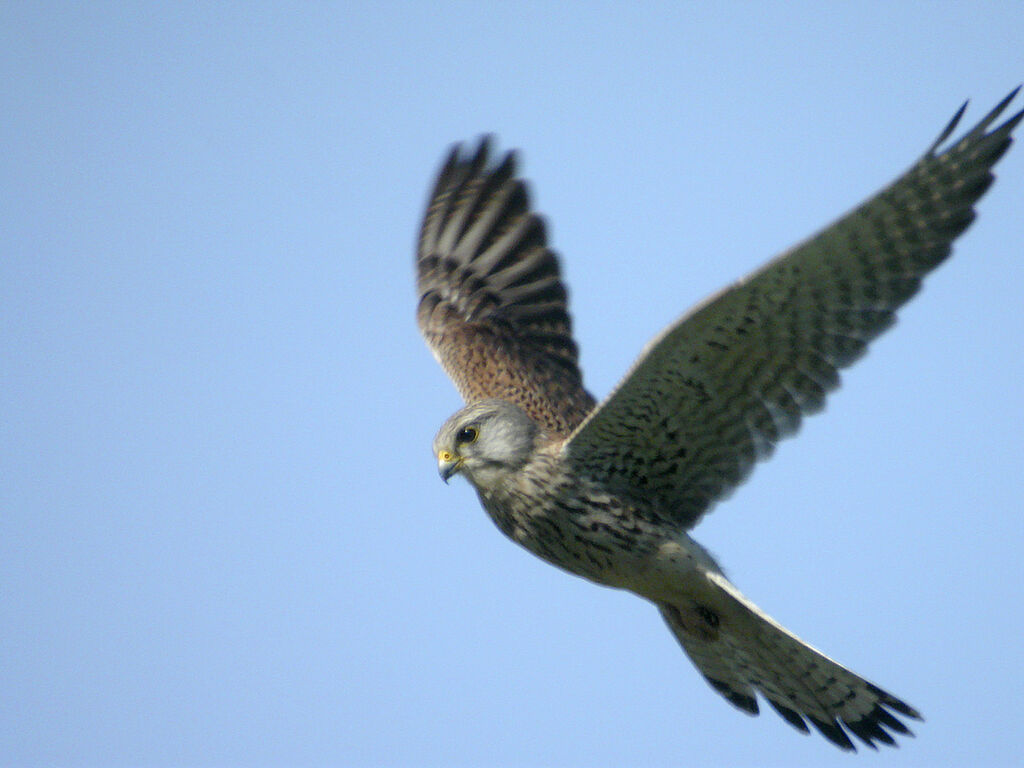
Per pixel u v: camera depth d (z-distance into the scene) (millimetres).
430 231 16141
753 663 12680
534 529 12992
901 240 10570
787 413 11578
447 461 13070
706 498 12422
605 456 12461
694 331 11102
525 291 15375
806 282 10688
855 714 12328
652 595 12820
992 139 10297
